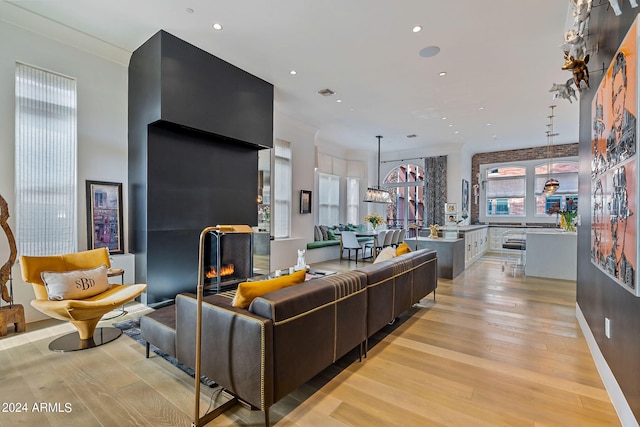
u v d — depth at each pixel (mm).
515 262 7605
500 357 2646
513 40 3734
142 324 2586
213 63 4238
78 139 3859
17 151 3404
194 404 1979
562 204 9195
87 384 2209
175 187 4250
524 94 5395
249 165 5312
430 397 2076
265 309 1764
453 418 1865
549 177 9461
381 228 10547
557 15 3248
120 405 1977
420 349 2807
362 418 1866
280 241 6387
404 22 3420
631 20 1748
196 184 4496
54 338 2980
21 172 3434
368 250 9055
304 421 1842
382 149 10477
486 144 9422
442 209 9570
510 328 3303
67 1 3166
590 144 2822
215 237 4762
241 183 5172
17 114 3404
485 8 3156
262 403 1689
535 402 2027
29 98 3486
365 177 10570
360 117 6805
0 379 2271
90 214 3939
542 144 9328
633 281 1560
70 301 2635
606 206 2115
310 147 7527
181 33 3736
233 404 1985
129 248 4301
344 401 2035
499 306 4066
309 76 4816
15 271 3330
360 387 2197
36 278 2953
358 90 5328
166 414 1893
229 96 4457
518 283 5348
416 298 3707
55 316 2732
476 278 5750
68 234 3758
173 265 4238
